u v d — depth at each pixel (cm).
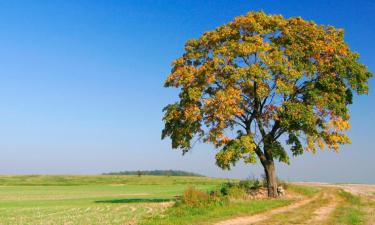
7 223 2945
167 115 4322
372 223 2527
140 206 4075
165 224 2434
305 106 4116
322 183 9400
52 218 3231
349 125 4241
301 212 3139
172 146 4378
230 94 4028
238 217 2770
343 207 3600
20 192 8862
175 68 4512
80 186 11806
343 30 4456
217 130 4059
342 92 4316
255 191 4722
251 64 4100
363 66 4347
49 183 13025
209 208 3088
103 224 2639
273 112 4172
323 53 4300
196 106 4172
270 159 4578
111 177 15000
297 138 4409
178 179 14288
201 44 4472
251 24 4284
